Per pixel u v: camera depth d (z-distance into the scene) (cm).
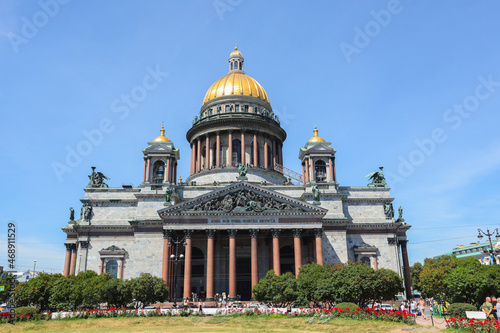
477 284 6209
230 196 8669
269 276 7100
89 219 9531
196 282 9250
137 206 9519
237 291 9294
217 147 11438
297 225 8538
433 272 8394
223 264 9381
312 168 10138
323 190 9812
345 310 5472
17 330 5091
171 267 8456
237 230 8419
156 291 6694
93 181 9956
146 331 4788
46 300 6669
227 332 4631
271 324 5262
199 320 5659
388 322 4947
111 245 9319
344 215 9788
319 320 5253
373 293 6150
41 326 5288
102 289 6638
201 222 8419
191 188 9900
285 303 7038
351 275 6266
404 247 10250
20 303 6525
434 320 5666
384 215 9994
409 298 9794
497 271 7050
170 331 4766
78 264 9150
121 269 9044
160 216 8475
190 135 12344
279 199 8738
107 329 5019
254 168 11112
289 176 11588
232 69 13625
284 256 9569
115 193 9844
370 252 9450
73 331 4875
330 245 9169
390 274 6381
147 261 8819
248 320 5584
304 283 6688
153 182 9894
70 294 6606
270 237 9300
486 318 4231
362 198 10050
